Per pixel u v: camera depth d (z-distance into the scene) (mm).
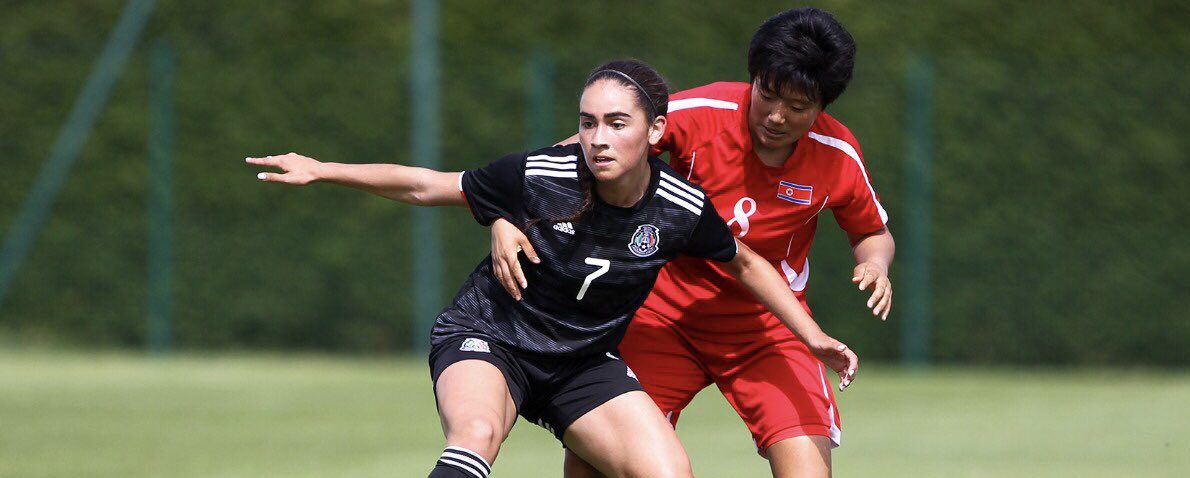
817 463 15648
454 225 42500
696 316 16469
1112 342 40156
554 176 14250
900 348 40844
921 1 46094
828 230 40781
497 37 48406
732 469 22984
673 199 14383
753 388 16234
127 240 43781
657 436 14234
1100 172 40094
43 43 49250
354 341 43094
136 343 43875
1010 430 28062
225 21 49906
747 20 46812
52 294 44281
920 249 40656
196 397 33406
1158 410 31156
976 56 43344
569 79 42125
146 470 22891
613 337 14914
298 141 43281
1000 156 40375
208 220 43531
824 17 14758
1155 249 39875
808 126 15117
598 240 14289
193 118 43594
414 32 47219
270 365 40656
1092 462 23719
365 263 42875
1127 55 45062
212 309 43625
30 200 44281
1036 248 40344
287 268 43250
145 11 49438
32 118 44344
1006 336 40531
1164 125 39844
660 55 41906
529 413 15172
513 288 14094
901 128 40656
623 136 13625
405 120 42812
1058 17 45625
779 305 15062
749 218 15930
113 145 43844
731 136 15734
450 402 13789
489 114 42500
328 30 49469
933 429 28312
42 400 32500
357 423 29094
